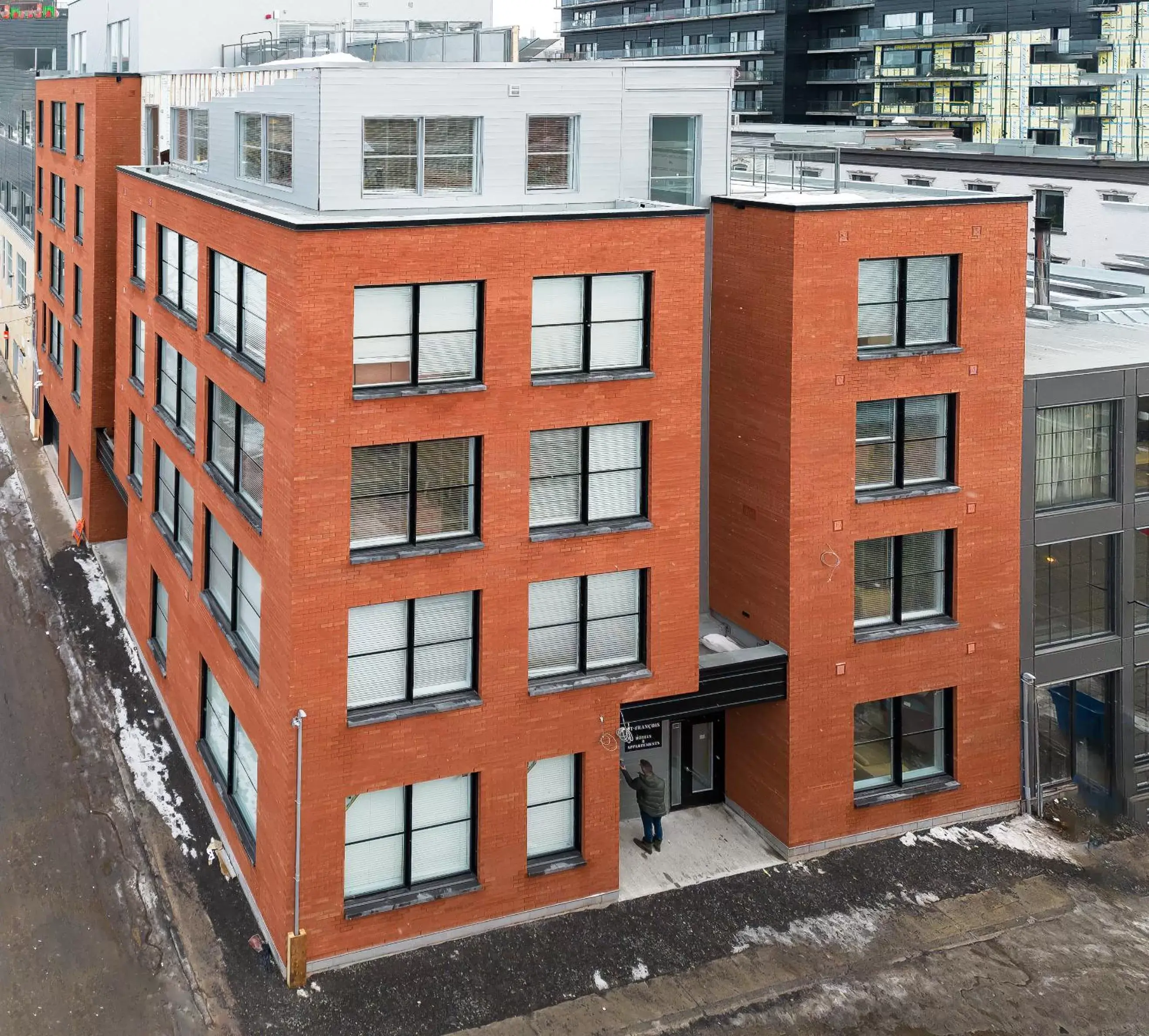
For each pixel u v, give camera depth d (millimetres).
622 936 25531
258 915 25469
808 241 26109
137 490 36938
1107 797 31781
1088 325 36125
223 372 27125
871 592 28344
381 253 22562
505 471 24250
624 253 24562
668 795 30188
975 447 28422
